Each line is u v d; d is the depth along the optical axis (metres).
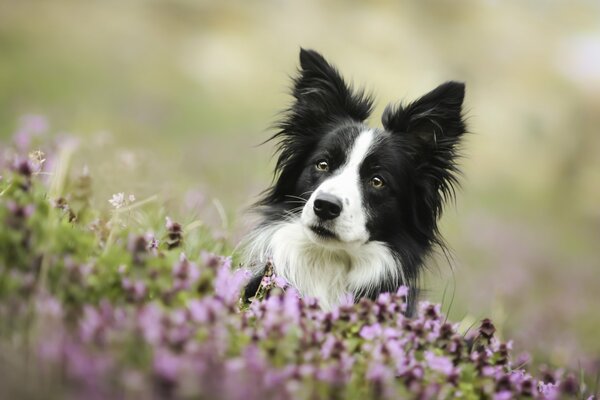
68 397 3.45
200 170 16.59
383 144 7.08
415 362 4.38
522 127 32.28
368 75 30.58
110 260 4.40
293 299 4.62
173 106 26.31
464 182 27.06
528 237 22.38
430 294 9.41
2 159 7.91
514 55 35.28
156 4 32.50
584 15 39.22
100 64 28.67
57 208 5.14
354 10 34.56
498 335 8.25
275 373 3.74
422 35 34.75
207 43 31.98
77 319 4.04
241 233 8.32
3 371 3.57
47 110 21.55
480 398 4.49
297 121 7.53
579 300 16.75
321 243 6.60
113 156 10.05
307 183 7.16
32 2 31.00
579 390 6.38
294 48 32.53
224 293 4.36
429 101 7.29
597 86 35.00
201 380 3.49
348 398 4.00
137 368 3.63
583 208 30.11
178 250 4.75
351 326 4.50
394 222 7.12
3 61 26.42
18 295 3.93
